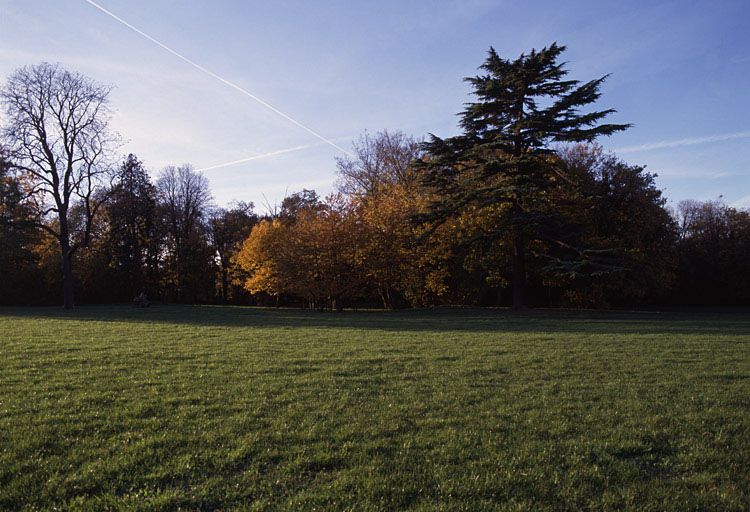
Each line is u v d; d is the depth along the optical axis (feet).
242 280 186.29
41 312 113.19
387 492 17.01
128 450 20.45
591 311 106.83
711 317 94.07
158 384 32.24
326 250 117.19
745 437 22.70
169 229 199.72
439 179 111.14
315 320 87.97
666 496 17.01
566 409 26.96
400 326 74.43
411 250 116.67
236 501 16.29
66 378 33.58
